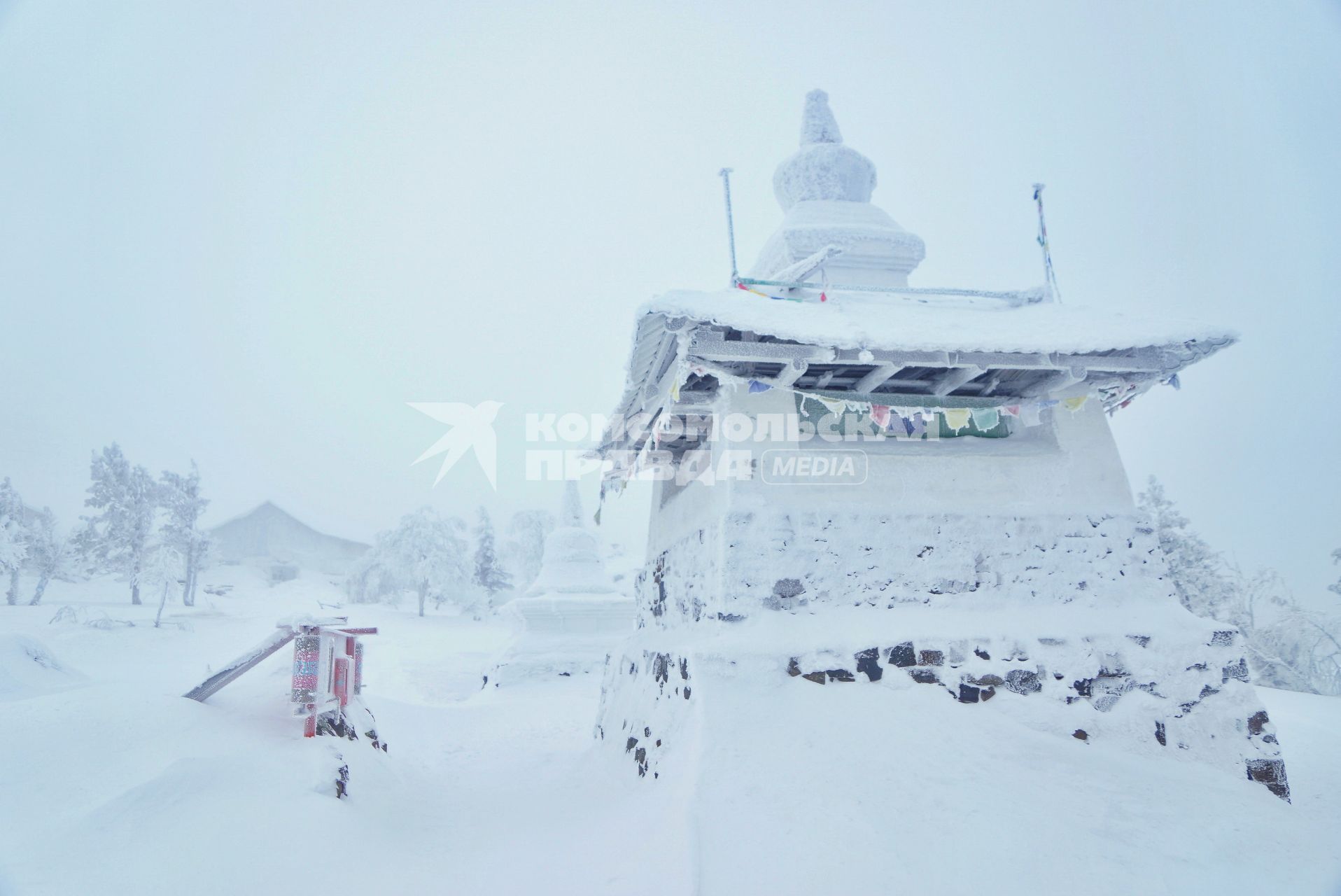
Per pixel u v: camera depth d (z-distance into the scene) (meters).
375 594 73.12
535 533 80.19
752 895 4.86
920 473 8.75
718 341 7.55
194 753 6.03
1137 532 8.89
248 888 4.56
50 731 6.05
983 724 7.10
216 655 32.72
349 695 8.16
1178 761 7.52
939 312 9.45
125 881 4.38
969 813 5.77
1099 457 9.21
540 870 5.48
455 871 5.51
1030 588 8.45
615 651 12.92
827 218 12.64
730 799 5.91
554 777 10.20
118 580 56.44
